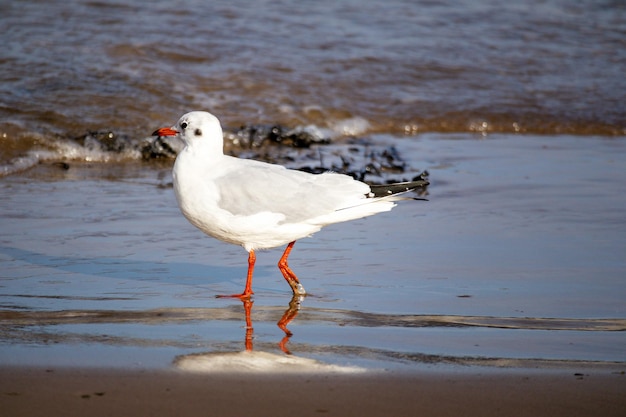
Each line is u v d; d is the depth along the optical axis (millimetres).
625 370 8234
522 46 25594
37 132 18031
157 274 11273
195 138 10562
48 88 19578
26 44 21219
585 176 16875
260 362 8266
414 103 21906
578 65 24812
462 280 11109
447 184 16219
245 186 10398
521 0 29000
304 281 11102
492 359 8477
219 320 9625
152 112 19469
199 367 8078
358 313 9930
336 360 8375
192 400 7328
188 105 19969
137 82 20438
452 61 24062
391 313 9938
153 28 23016
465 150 19203
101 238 12703
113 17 23281
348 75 22516
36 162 17172
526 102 22469
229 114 20016
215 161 10633
